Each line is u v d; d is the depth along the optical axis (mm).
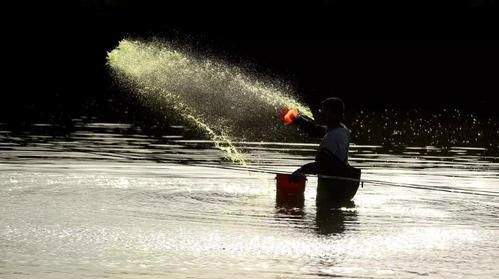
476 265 23344
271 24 104625
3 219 27625
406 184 36531
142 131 56344
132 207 29906
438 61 103375
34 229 26328
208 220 28078
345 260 23609
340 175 32156
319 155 32438
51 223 27156
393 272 22516
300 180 32188
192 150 47344
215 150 47750
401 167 42438
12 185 33844
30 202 30453
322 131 33656
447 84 98188
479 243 25797
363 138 56781
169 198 31828
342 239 25891
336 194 32156
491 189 35688
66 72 98188
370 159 45688
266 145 51375
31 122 59688
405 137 57781
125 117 64875
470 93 92312
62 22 102438
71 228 26547
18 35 102000
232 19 104188
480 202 32531
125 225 27078
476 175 39938
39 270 21953
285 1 105938
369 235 26547
